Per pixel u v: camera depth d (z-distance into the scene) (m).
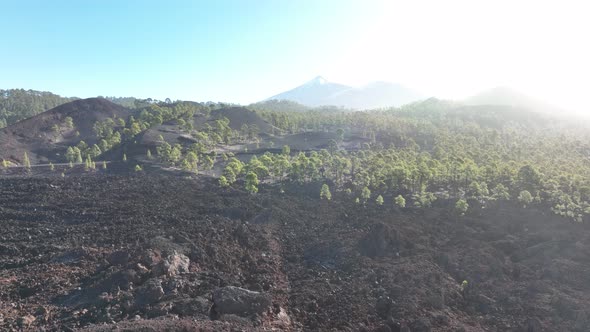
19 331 29.59
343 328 35.12
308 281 44.34
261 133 145.38
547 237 53.47
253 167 85.06
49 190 73.81
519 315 39.16
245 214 63.25
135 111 170.38
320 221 62.84
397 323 36.34
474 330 36.47
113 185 78.25
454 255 50.09
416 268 46.34
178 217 59.50
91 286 36.03
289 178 86.75
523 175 70.00
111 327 27.75
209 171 95.31
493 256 49.22
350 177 87.94
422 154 99.44
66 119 142.50
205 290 37.09
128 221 57.31
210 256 45.41
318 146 125.81
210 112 164.88
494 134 129.50
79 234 52.81
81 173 91.00
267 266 46.94
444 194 72.19
